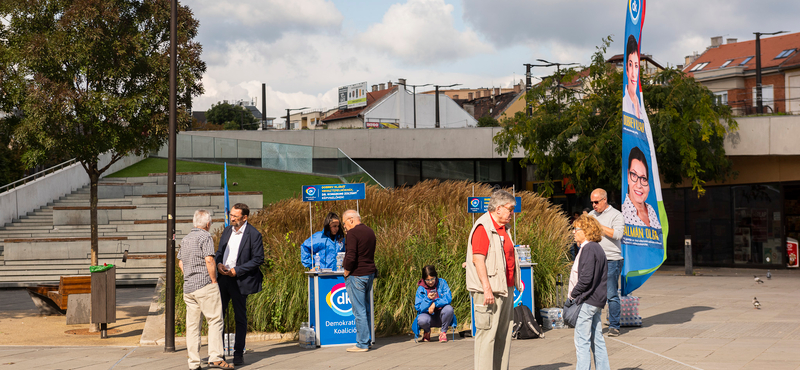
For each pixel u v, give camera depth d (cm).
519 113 2264
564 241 1012
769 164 2162
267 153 2978
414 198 1133
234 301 711
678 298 1191
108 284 939
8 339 935
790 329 810
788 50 4509
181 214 2138
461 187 1164
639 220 952
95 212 1130
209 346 679
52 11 1052
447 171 2872
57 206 2112
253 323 896
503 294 534
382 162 2898
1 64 1018
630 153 962
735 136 2112
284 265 903
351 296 766
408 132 2806
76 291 1043
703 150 2030
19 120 1109
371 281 788
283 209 1073
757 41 3497
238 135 3197
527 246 871
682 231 2398
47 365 709
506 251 548
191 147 3142
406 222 998
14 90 1016
